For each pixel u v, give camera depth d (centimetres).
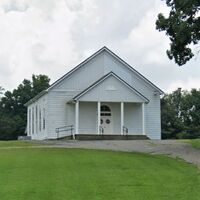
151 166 2098
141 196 1474
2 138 8762
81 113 4778
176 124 8688
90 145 3378
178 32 2880
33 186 1628
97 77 4891
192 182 1683
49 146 3338
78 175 1852
